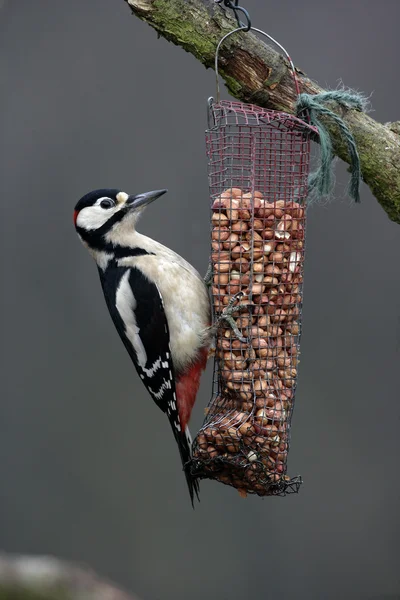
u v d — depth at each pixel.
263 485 7.94
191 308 8.84
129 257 9.20
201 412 12.49
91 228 9.36
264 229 7.94
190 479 8.72
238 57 7.79
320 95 7.73
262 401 7.89
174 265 9.03
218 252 8.04
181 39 7.84
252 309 7.94
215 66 7.56
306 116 7.84
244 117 7.55
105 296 9.44
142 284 8.97
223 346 8.11
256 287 7.96
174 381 9.00
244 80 7.86
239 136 7.85
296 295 8.12
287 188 8.05
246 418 7.86
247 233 7.94
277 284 7.99
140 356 9.18
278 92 7.85
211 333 8.23
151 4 7.79
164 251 9.23
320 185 7.81
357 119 7.87
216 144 8.02
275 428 7.86
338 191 12.58
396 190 7.85
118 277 9.19
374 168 7.86
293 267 8.04
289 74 7.84
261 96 7.87
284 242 7.97
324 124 7.81
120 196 9.30
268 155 7.96
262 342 7.93
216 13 7.78
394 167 7.80
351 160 7.84
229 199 7.93
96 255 9.51
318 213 13.11
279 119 7.56
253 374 7.94
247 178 8.02
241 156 7.85
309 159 8.05
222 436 7.87
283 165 7.98
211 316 8.98
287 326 8.14
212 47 7.79
